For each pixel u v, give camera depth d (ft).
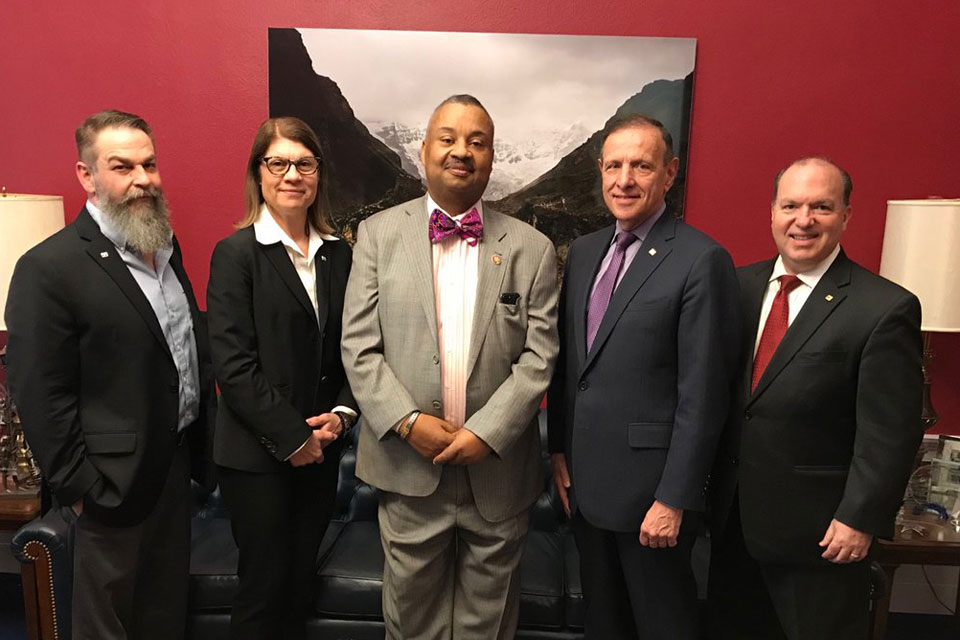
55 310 5.74
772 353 5.82
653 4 8.67
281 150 6.04
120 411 6.01
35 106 9.13
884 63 8.63
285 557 6.42
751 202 9.02
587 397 5.84
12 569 9.77
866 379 5.33
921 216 7.68
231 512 6.35
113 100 9.09
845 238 9.03
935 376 9.20
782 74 8.72
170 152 9.17
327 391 6.48
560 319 6.48
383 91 8.98
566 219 9.16
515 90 8.91
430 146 5.82
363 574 7.30
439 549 6.21
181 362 6.46
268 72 8.96
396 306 5.92
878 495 5.24
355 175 9.19
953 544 7.10
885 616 7.26
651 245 5.74
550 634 7.24
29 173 9.27
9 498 7.76
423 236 6.01
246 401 5.94
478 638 6.35
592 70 8.80
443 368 5.93
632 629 6.32
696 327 5.41
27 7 8.93
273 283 6.11
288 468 6.33
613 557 6.14
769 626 6.15
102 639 6.29
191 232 9.34
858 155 8.84
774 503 5.62
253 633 6.43
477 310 5.86
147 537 6.38
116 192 5.97
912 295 5.41
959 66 8.58
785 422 5.58
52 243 5.91
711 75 8.77
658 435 5.62
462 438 5.70
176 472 6.59
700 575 7.30
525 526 6.34
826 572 5.62
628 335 5.62
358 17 8.86
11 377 5.79
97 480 5.90
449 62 8.88
